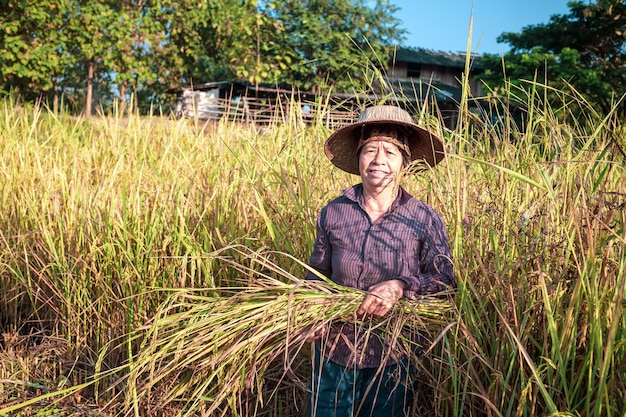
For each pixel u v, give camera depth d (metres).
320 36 23.17
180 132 6.24
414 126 2.49
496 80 24.05
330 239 2.58
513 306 2.07
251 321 2.38
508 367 2.19
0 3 16.94
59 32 18.08
